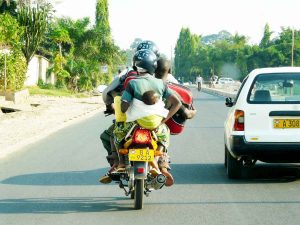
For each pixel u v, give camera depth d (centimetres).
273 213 1294
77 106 5719
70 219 1245
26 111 4659
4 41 6562
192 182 1698
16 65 6488
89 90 9431
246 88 1706
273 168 1973
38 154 2345
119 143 1309
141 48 1413
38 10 7756
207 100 7762
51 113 4653
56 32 8912
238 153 1664
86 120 4194
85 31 9975
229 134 1708
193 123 3881
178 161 2136
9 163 2103
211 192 1545
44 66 9875
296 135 1644
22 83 6650
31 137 2906
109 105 1401
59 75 8931
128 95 1277
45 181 1725
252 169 1955
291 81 1702
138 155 1252
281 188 1598
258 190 1571
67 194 1525
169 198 1467
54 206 1378
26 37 7644
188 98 1360
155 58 1326
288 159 1678
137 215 1278
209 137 2975
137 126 1280
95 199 1460
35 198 1475
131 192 1444
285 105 1653
